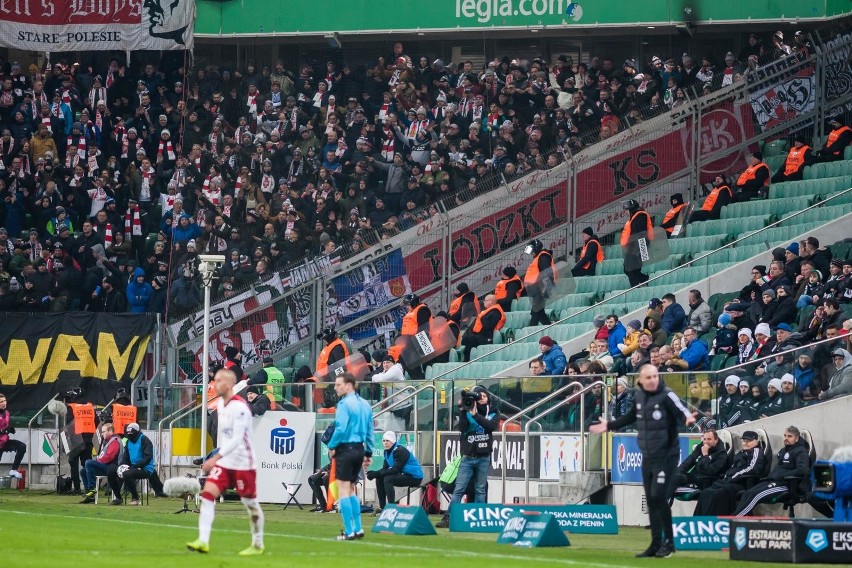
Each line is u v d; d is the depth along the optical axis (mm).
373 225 69812
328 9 78188
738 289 56500
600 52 79750
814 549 29078
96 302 70812
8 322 63938
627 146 65688
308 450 51719
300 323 62531
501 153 69438
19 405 63438
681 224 63094
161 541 32094
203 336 57750
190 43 79000
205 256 52562
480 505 37688
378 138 74500
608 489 43719
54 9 79812
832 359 39438
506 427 46219
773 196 63875
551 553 30656
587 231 62656
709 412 42031
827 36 71000
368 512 47344
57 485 58312
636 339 48062
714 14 73188
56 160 78750
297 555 28609
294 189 73625
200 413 55812
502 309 61188
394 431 49250
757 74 67125
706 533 33656
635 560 29141
